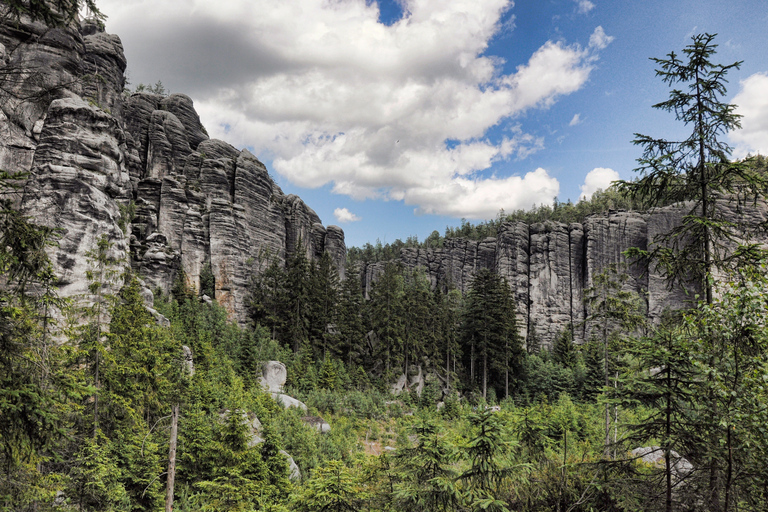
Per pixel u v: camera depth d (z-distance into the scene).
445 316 62.91
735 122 9.52
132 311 23.14
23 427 7.41
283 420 34.03
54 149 27.64
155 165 65.69
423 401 50.16
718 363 7.96
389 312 60.16
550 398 53.12
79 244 26.91
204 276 60.53
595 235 93.62
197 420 21.14
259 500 17.50
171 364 22.47
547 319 92.44
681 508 8.12
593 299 25.39
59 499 12.95
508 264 96.69
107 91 50.81
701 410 8.28
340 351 59.47
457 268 117.50
